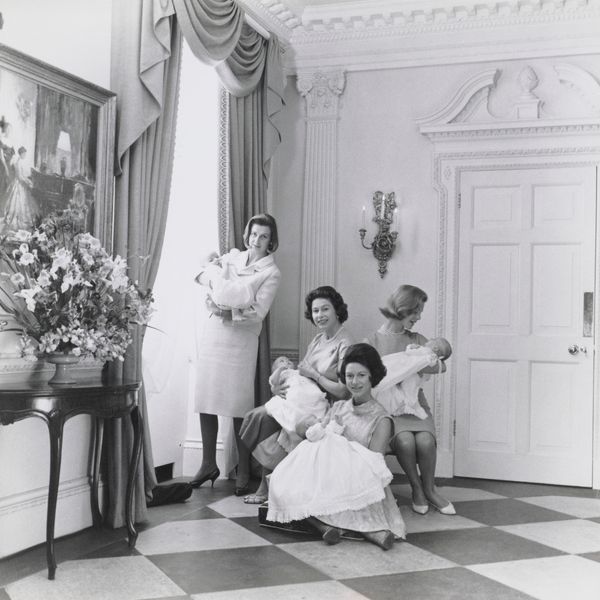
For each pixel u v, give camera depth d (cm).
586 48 502
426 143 534
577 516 411
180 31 414
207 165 504
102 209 370
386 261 537
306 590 288
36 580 293
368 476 352
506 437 511
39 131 333
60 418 296
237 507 418
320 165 552
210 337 459
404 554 336
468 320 521
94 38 374
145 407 398
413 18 522
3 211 315
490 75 514
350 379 377
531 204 513
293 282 559
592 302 500
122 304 348
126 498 340
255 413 424
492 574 310
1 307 317
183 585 290
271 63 522
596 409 494
